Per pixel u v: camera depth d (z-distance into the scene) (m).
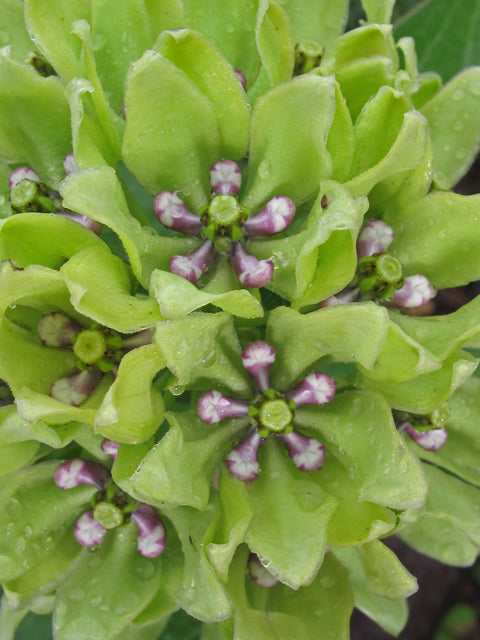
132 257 0.05
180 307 0.05
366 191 0.05
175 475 0.05
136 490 0.05
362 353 0.05
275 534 0.05
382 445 0.05
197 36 0.05
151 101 0.05
